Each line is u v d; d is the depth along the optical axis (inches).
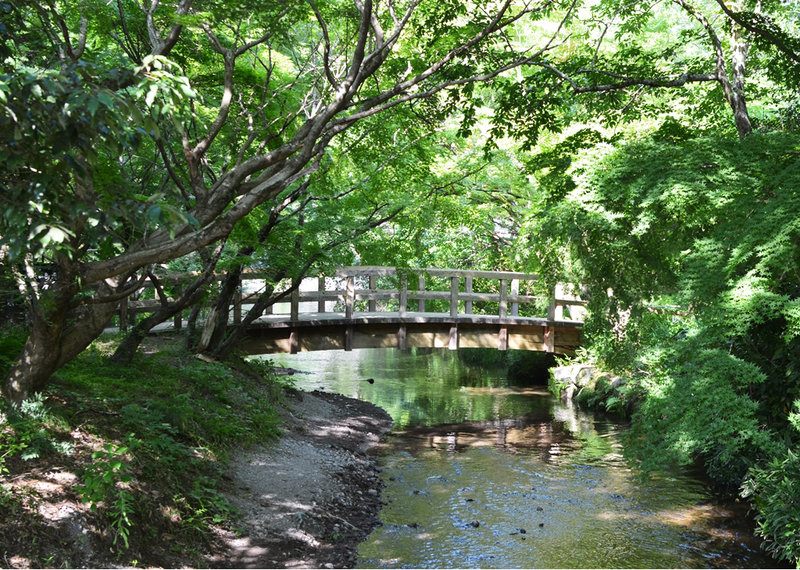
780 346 329.4
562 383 673.6
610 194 332.5
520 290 816.3
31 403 236.4
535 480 404.8
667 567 282.4
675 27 751.7
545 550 297.1
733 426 271.1
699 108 451.5
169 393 349.4
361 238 510.9
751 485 335.3
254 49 359.9
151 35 228.8
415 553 287.1
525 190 667.4
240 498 292.5
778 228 264.8
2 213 124.7
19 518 189.8
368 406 601.3
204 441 319.6
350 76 235.3
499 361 877.2
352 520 319.3
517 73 674.8
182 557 226.4
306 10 255.6
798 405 293.3
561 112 471.5
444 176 573.9
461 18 457.4
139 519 223.9
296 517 293.0
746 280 270.5
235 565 238.7
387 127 411.8
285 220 471.2
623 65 404.8
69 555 190.2
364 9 226.1
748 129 369.1
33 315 228.5
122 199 135.7
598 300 392.5
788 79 395.5
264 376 523.8
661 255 379.6
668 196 309.3
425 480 401.4
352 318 563.5
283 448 386.3
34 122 120.6
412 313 617.0
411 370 847.1
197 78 339.0
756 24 363.3
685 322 428.1
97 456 212.4
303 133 232.2
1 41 129.7
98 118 122.1
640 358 387.2
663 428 303.7
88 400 280.8
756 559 290.8
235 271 431.5
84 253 229.3
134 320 485.1
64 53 210.2
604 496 376.2
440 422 561.3
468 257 880.3
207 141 219.5
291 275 463.2
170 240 213.6
